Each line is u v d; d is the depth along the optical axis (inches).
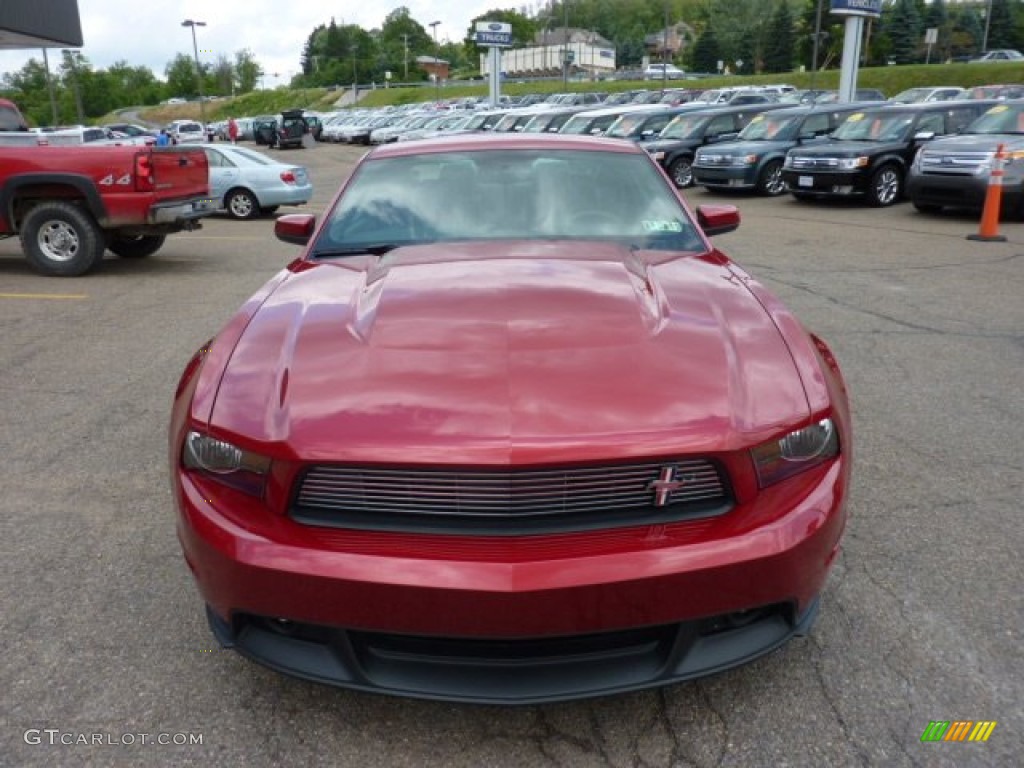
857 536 128.7
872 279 328.8
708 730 90.2
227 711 94.3
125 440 174.9
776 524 82.3
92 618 111.4
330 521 82.7
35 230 364.2
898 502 139.7
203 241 498.6
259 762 86.9
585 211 139.5
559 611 77.8
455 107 2255.2
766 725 90.6
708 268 122.0
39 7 795.4
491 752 88.1
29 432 180.4
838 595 113.4
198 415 90.7
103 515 141.2
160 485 153.1
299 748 88.8
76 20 869.8
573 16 5787.4
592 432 80.9
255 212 633.0
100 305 309.9
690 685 97.0
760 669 99.3
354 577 78.6
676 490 82.4
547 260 119.1
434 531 80.7
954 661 99.8
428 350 92.4
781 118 694.5
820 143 614.2
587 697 81.0
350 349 94.5
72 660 103.0
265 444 84.4
